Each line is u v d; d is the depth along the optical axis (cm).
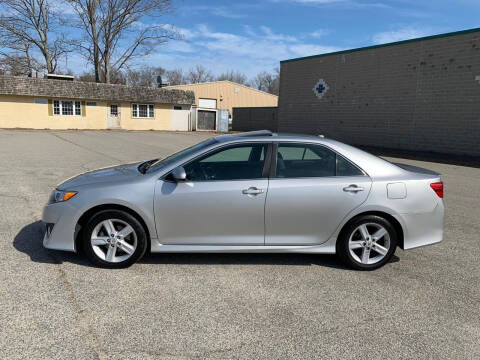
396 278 413
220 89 4875
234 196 401
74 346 274
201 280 388
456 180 1112
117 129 3366
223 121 3834
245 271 415
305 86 2731
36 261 416
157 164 450
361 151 436
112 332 293
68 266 407
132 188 395
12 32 3897
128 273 397
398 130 2139
